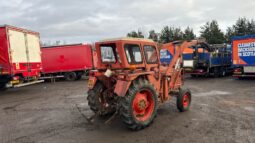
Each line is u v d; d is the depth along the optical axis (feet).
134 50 18.35
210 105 24.73
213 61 54.03
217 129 16.94
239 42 48.21
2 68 35.91
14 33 36.83
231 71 61.41
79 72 62.69
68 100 30.60
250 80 47.57
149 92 18.37
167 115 20.99
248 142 14.48
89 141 15.48
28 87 48.19
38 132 17.69
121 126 18.39
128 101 16.61
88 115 22.17
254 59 46.01
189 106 23.13
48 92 39.52
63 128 18.40
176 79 23.25
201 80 49.80
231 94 31.19
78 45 61.31
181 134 16.16
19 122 20.66
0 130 18.56
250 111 21.86
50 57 61.41
